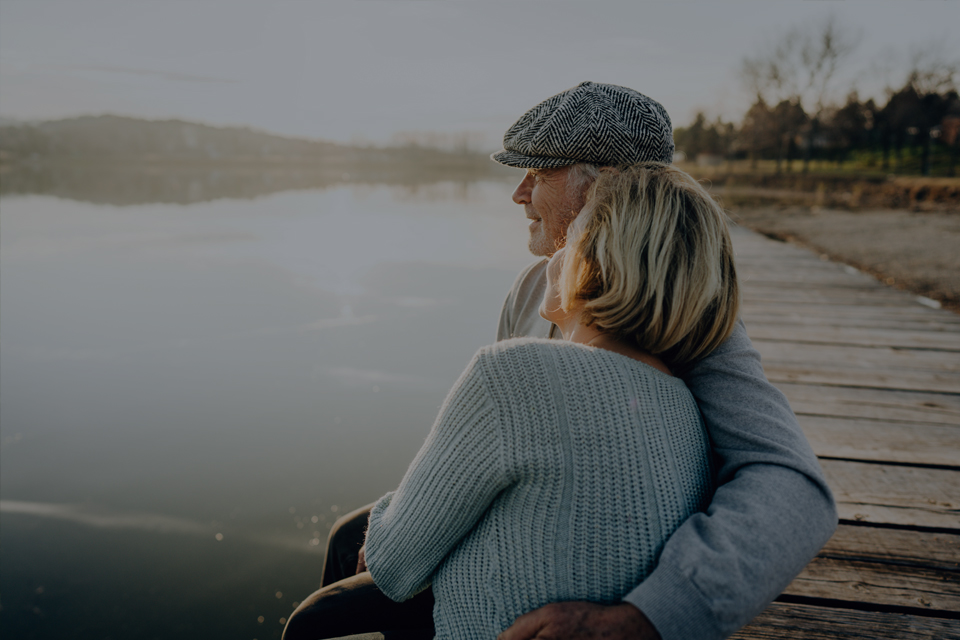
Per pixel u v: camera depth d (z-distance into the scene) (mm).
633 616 604
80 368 5871
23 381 5527
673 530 677
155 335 6988
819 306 4828
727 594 590
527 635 648
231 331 7105
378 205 30922
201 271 10930
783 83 42062
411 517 766
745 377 803
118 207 28312
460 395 710
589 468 663
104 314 7934
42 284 9820
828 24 39406
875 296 5238
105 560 3078
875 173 37844
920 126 36656
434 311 7926
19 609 2760
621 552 663
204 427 4547
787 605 1414
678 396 756
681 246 730
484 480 686
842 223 14656
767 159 50625
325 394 5203
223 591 2922
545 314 895
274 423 4605
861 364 3330
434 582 802
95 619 2717
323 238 16188
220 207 29078
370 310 7992
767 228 13234
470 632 736
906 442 2320
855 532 1714
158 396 5152
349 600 1000
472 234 16828
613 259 735
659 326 725
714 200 815
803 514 660
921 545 1649
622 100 1021
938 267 7625
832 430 2441
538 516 681
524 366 681
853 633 1318
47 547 3207
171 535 3279
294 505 3562
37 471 3932
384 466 4000
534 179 1169
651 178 795
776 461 709
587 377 681
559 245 1109
